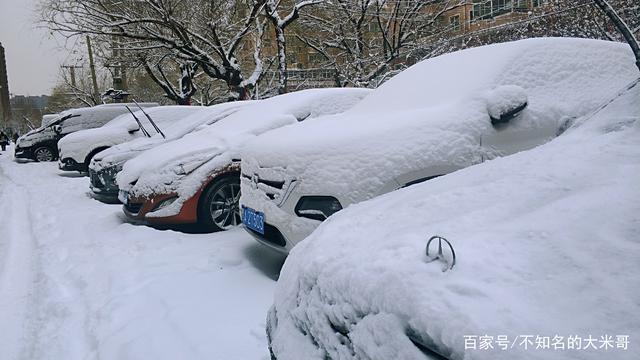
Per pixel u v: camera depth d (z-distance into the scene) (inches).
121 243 206.1
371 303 54.8
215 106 317.4
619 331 40.2
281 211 142.1
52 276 180.7
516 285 47.5
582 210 54.7
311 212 137.2
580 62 162.6
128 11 593.9
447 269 52.2
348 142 138.3
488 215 61.3
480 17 789.9
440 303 48.2
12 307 158.1
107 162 305.3
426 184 86.5
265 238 152.1
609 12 105.5
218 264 168.9
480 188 70.5
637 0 454.6
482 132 141.0
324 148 139.3
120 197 240.5
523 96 141.6
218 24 629.9
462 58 172.4
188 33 618.2
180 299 142.0
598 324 41.3
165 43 621.3
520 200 62.3
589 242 49.5
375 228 70.9
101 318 137.9
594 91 157.8
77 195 361.7
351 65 717.9
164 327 125.9
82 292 160.9
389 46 685.3
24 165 638.5
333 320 60.6
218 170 210.5
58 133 626.2
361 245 66.5
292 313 71.4
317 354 62.6
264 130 217.0
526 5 788.0
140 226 228.5
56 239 235.0
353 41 743.1
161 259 178.1
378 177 132.5
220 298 141.9
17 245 235.1
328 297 62.8
